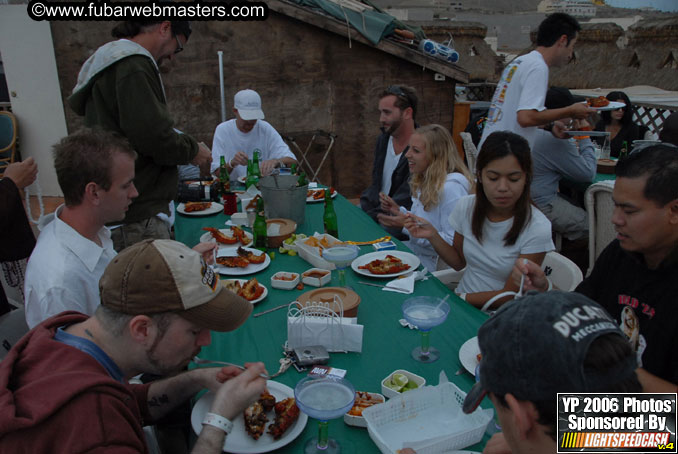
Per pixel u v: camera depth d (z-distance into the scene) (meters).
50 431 0.88
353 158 6.09
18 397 0.90
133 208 2.49
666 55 8.44
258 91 5.61
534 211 2.15
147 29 2.42
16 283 2.32
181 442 1.48
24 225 2.13
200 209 3.23
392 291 2.03
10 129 5.84
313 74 5.68
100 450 0.88
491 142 2.04
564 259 2.16
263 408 1.28
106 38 5.23
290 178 2.96
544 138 3.70
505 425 0.75
